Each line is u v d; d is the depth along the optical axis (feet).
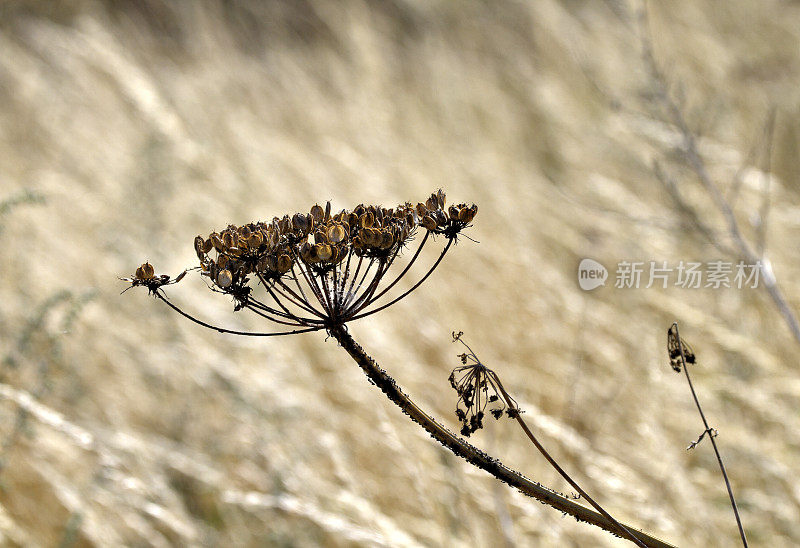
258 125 25.48
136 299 16.70
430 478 11.98
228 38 31.96
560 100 25.68
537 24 29.09
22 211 18.72
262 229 5.36
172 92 27.43
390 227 5.31
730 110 20.44
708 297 15.79
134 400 14.66
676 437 13.16
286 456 12.92
